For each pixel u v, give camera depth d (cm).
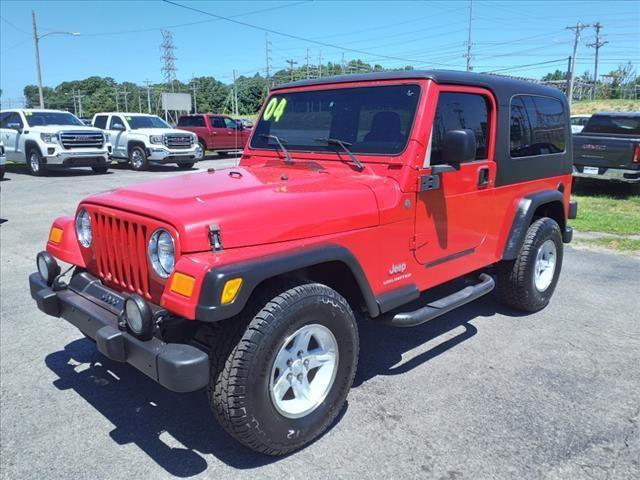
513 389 360
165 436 309
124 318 271
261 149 422
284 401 284
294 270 280
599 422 320
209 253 256
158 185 319
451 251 388
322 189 312
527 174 463
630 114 1272
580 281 605
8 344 429
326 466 281
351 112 374
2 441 303
